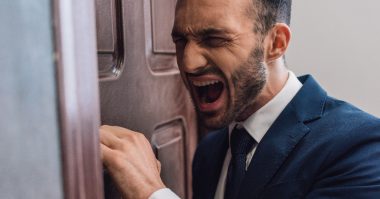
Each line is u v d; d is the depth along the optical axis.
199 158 1.02
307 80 0.89
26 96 0.31
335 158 0.73
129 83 0.81
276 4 0.76
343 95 1.33
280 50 0.79
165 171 1.00
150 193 0.66
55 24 0.32
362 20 1.27
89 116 0.37
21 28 0.30
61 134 0.33
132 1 0.82
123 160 0.68
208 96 0.80
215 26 0.69
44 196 0.32
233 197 0.81
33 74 0.31
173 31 0.75
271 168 0.77
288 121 0.81
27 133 0.31
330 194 0.68
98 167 0.39
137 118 0.85
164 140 1.00
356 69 1.30
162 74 0.97
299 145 0.78
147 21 0.89
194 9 0.70
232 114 0.78
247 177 0.79
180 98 1.08
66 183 0.34
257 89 0.77
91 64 0.37
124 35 0.79
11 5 0.29
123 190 0.68
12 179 0.30
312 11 1.32
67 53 0.33
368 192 0.66
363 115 0.79
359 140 0.73
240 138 0.86
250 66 0.74
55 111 0.33
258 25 0.73
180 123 1.10
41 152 0.32
